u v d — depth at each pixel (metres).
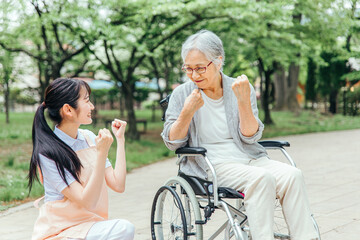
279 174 2.99
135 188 7.24
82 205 2.35
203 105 3.25
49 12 11.02
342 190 6.16
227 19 12.79
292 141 13.60
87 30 11.22
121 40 11.85
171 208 3.47
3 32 10.91
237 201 3.53
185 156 3.25
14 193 6.70
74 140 2.50
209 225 4.56
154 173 8.87
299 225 2.87
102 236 2.37
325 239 3.98
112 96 22.09
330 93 24.89
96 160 2.33
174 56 17.61
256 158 3.24
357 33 13.58
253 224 2.80
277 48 14.00
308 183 6.81
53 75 12.34
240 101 3.03
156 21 12.73
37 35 13.32
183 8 11.15
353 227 4.31
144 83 22.02
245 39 14.16
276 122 19.89
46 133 2.42
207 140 3.24
